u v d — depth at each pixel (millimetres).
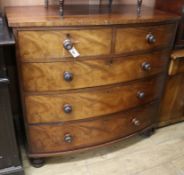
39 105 1256
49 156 1458
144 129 1700
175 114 1895
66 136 1376
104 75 1278
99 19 1134
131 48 1275
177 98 1802
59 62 1153
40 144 1386
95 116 1394
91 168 1526
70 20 1078
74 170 1506
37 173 1469
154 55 1407
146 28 1263
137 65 1362
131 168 1543
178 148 1729
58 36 1088
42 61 1131
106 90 1336
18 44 1062
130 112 1526
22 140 1645
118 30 1181
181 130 1914
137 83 1437
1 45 943
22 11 1275
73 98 1281
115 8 1501
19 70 1131
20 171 1333
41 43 1087
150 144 1755
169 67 1562
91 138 1468
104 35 1160
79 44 1134
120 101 1429
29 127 1312
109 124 1475
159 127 1919
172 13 1454
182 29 1532
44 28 1054
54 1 1518
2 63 1021
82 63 1190
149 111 1656
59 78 1196
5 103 1113
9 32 1068
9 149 1256
